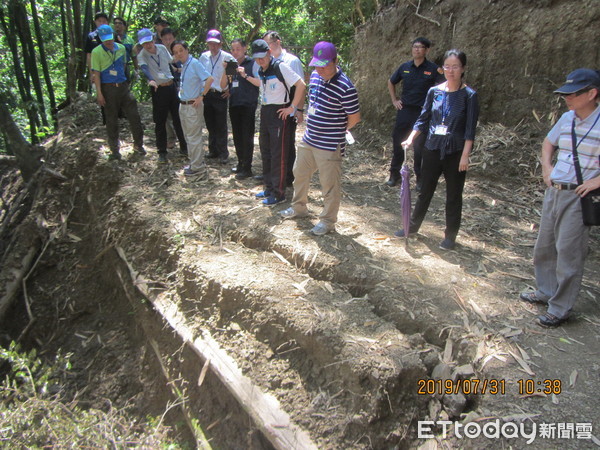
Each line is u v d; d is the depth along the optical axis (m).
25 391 4.60
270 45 5.57
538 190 6.10
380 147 7.98
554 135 3.57
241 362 3.85
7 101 8.88
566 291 3.55
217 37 6.78
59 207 7.44
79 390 5.13
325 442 3.16
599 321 3.71
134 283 5.18
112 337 5.51
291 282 4.25
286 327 3.74
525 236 5.16
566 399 2.99
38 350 5.94
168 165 7.10
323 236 4.88
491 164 6.57
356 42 9.37
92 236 6.63
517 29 6.73
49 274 6.75
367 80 8.87
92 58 6.74
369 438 3.08
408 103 6.16
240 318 4.10
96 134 8.46
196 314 4.47
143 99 14.66
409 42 8.02
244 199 5.91
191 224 5.41
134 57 9.30
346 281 4.26
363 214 5.55
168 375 4.49
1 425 3.76
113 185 6.81
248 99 6.15
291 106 5.17
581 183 3.34
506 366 3.24
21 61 12.00
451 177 4.45
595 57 6.06
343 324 3.64
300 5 15.76
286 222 5.19
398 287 4.05
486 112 7.13
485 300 3.91
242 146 6.51
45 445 3.62
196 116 6.47
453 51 4.21
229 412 3.90
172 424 4.34
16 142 8.35
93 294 6.18
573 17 6.23
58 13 11.72
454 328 3.58
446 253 4.66
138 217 5.72
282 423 3.34
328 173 4.68
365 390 3.21
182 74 6.38
